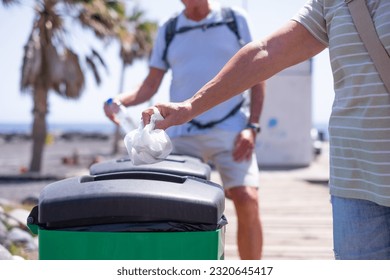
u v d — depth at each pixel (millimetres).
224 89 1935
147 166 2361
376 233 1804
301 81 17844
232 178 3203
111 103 2977
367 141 1756
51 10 21047
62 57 21375
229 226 6074
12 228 5004
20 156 37938
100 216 1652
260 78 1958
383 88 1729
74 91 21656
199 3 3312
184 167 2387
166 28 3479
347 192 1831
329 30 1898
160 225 1663
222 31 3332
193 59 3336
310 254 4918
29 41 21109
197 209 1669
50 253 1671
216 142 3270
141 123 1900
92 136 66812
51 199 1676
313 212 7371
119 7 23484
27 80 21281
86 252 1655
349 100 1807
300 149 17891
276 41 1972
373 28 1761
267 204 8117
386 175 1720
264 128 17938
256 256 3141
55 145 52031
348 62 1806
